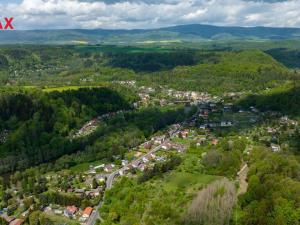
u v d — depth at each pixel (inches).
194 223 7219.5
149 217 7337.6
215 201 7696.9
